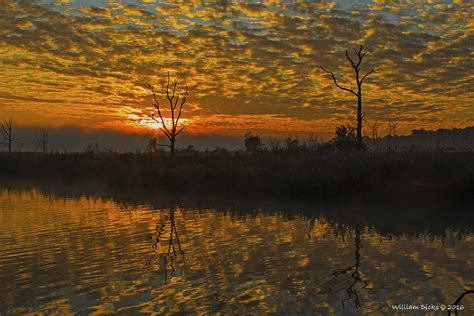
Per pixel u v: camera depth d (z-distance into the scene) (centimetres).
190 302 631
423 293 651
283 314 584
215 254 902
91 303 632
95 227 1241
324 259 848
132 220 1358
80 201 1905
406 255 873
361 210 1500
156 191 2238
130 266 819
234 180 2089
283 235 1089
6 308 618
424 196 1620
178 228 1209
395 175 1753
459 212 1417
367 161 1917
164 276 753
